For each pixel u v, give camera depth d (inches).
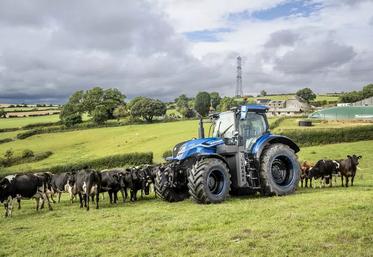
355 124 2086.6
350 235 356.5
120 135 3437.5
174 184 621.9
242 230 394.9
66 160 2684.5
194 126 3275.1
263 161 614.5
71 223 497.0
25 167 2518.5
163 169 655.1
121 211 565.6
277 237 364.8
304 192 653.3
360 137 1820.9
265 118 665.6
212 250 343.9
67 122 4220.0
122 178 711.7
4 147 3393.2
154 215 502.6
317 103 5959.6
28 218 569.0
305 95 6141.7
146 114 4188.0
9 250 383.2
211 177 585.3
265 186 610.9
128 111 4751.5
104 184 695.1
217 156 598.5
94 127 4047.7
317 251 323.9
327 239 350.3
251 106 641.6
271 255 322.7
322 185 808.3
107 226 456.8
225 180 584.7
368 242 340.2
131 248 361.4
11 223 531.8
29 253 370.9
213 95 4365.2
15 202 820.6
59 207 685.3
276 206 501.4
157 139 2933.1
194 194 569.9
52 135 3804.1
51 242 403.5
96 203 676.1
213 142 611.5
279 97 5211.6
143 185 753.0
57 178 808.3
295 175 639.8
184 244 364.5
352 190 660.1
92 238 405.4
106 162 2095.2
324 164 762.8
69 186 784.9
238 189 642.2
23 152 2869.1
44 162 2711.6
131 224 457.1
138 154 2087.8
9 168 2539.4
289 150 640.4
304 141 1841.8
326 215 430.9
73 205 708.7
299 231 378.6
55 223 505.4
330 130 1840.6
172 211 524.7
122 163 2095.2
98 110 4298.7
